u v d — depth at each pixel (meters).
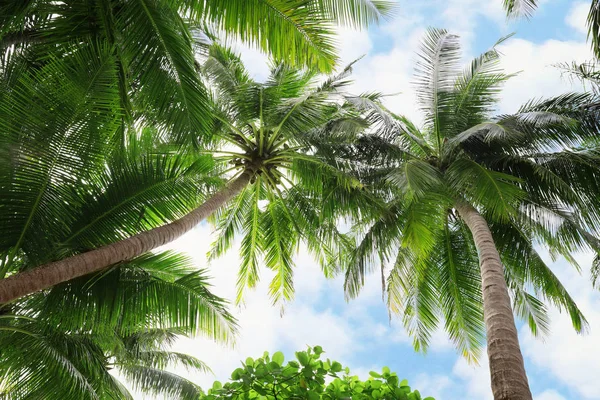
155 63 8.62
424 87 14.67
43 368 8.17
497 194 11.71
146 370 16.38
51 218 7.81
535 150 13.65
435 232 13.22
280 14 8.28
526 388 7.72
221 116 12.34
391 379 4.97
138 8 8.62
